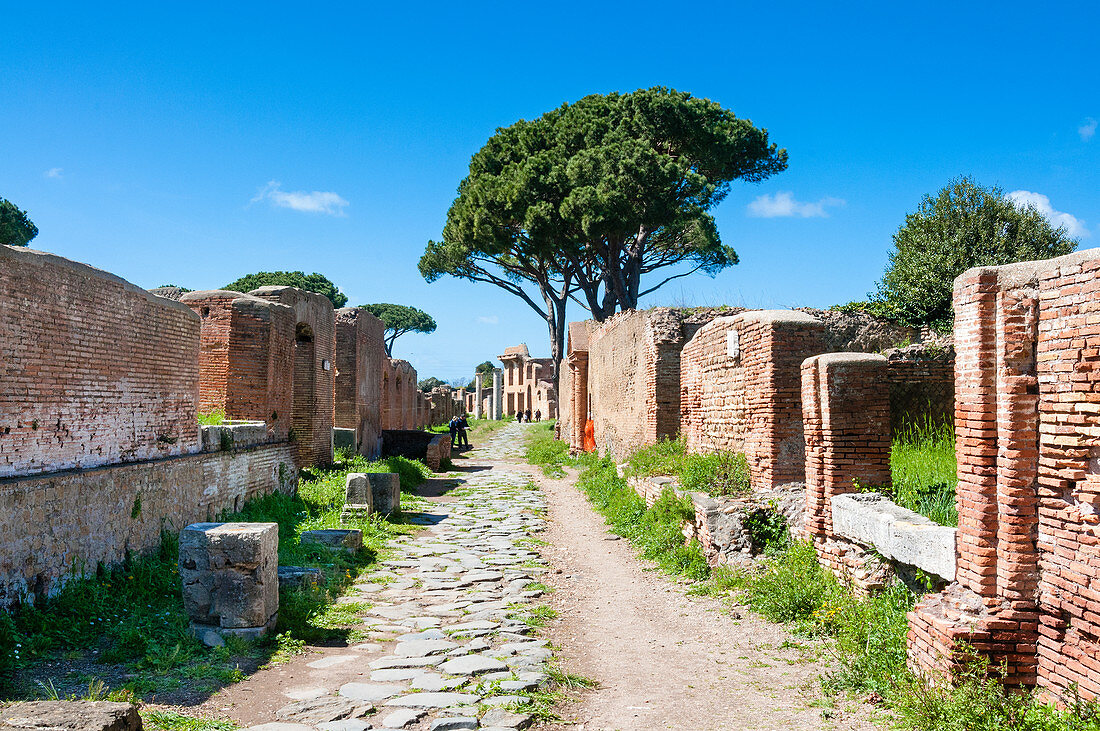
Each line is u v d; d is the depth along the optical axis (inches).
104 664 275.9
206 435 509.4
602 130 1222.3
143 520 407.2
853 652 264.1
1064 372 205.5
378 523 596.1
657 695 254.7
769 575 351.3
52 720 168.9
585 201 1105.4
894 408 571.2
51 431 339.9
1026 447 217.8
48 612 307.1
